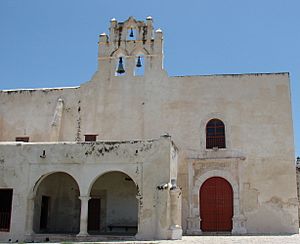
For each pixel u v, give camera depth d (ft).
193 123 85.25
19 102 92.79
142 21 92.53
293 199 78.74
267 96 84.43
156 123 86.48
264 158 81.46
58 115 88.33
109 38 92.84
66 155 71.15
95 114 89.04
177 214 65.51
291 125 82.33
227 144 82.94
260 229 78.33
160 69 89.10
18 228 69.31
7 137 91.25
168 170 67.21
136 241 60.75
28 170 71.61
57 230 82.64
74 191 84.28
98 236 66.39
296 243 56.70
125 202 81.92
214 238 66.08
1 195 72.13
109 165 69.46
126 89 89.30
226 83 86.28
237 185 80.23
